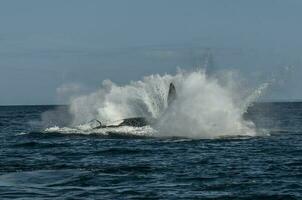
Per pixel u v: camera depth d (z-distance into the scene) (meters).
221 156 100.00
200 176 75.88
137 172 79.38
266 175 76.50
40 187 68.06
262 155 101.44
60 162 93.19
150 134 143.62
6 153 110.38
